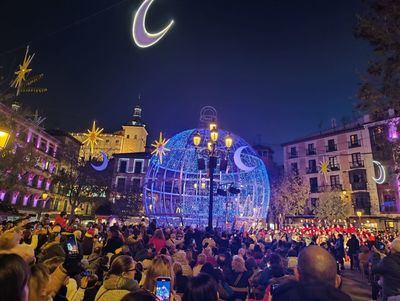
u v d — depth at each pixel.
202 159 13.20
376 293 9.00
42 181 45.06
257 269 6.67
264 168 18.25
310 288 2.05
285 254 9.29
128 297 1.95
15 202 39.31
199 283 3.06
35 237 6.84
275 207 42.72
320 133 48.16
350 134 43.50
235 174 17.25
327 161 45.50
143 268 5.63
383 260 4.88
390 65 8.95
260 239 13.76
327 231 25.08
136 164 48.25
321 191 44.53
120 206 39.12
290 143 50.75
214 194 14.64
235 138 17.52
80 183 38.00
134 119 71.00
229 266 7.39
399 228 36.00
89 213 49.03
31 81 12.83
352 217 39.62
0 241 3.06
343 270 15.81
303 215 41.88
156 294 3.39
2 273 1.58
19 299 1.59
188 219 16.53
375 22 8.85
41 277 2.53
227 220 16.50
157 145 15.73
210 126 12.80
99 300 3.21
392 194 37.47
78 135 63.38
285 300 2.07
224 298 5.16
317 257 2.29
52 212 46.06
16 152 22.78
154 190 17.88
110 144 67.75
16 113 21.70
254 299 5.47
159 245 8.75
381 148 12.89
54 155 47.00
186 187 17.56
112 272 3.42
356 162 42.03
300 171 48.31
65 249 3.88
